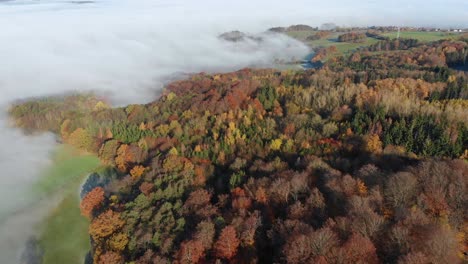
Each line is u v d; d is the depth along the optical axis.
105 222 108.88
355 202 79.50
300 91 185.38
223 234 86.56
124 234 102.81
